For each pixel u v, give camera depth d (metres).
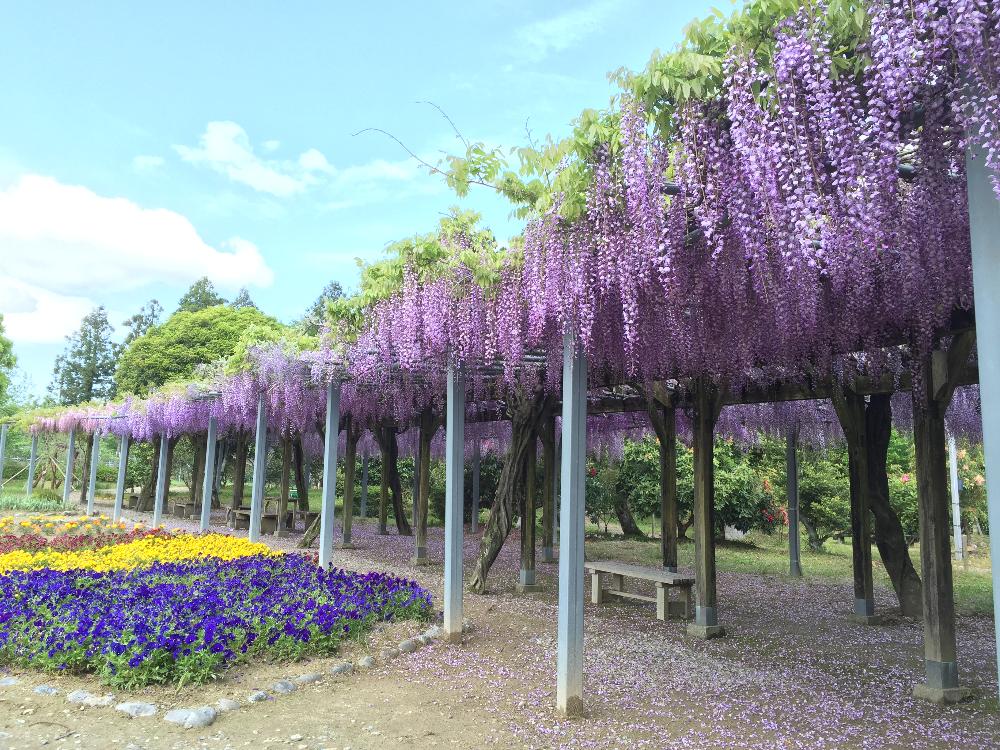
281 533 12.05
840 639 5.41
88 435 18.16
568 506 3.56
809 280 3.37
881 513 6.46
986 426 1.85
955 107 1.99
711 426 5.58
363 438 15.41
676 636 5.40
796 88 2.45
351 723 3.35
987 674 4.50
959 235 2.96
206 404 11.02
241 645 4.06
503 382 6.48
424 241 4.83
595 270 3.44
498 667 4.29
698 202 2.91
